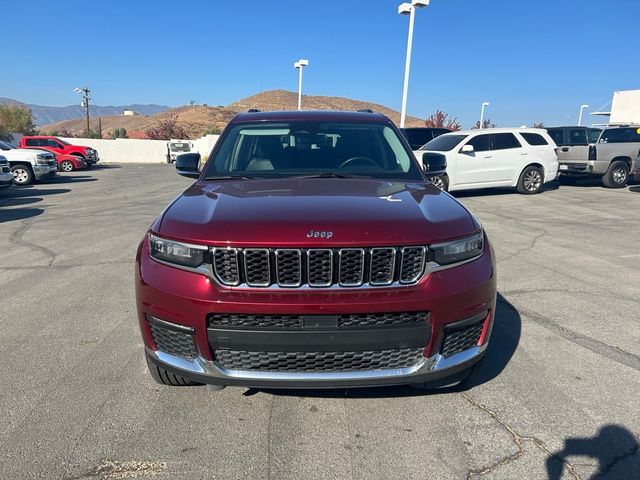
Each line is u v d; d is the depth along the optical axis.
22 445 2.50
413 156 3.77
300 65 24.62
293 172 3.52
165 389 3.04
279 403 2.88
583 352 3.54
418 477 2.28
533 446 2.49
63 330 3.96
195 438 2.56
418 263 2.38
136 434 2.59
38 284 5.20
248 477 2.28
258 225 2.37
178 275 2.42
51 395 2.97
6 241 7.44
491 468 2.33
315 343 2.30
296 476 2.29
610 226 8.37
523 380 3.13
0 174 12.99
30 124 56.72
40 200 12.84
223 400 2.91
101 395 2.97
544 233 7.76
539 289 4.97
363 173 3.53
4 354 3.53
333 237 2.29
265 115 4.16
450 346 2.51
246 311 2.29
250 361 2.40
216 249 2.34
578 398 2.93
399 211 2.56
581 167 13.87
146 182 19.11
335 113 4.23
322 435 2.59
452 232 2.47
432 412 2.79
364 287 2.31
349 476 2.29
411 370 2.43
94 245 7.11
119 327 4.02
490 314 2.64
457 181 11.77
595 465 2.35
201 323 2.35
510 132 12.21
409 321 2.38
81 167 26.95
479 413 2.77
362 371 2.40
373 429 2.64
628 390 3.02
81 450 2.46
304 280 2.31
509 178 12.22
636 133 13.82
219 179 3.47
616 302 4.59
